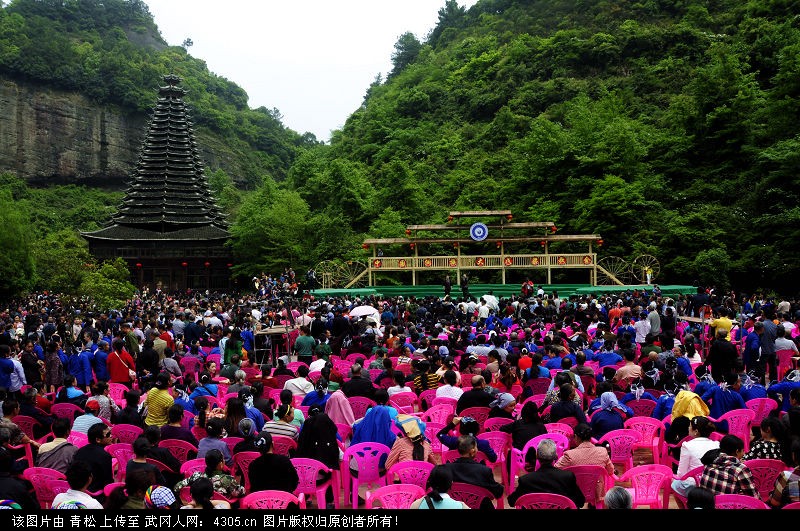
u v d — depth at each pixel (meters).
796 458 8.36
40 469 9.37
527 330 19.92
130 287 52.59
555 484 8.33
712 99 57.25
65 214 119.56
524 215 57.31
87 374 18.91
